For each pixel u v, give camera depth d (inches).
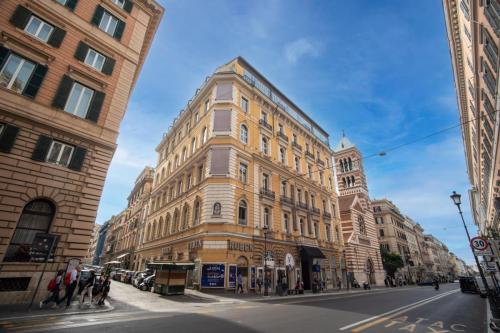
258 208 1063.0
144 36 836.0
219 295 789.9
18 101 540.1
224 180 981.8
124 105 716.0
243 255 924.0
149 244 1491.1
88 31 695.7
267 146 1255.5
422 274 3250.5
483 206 1660.9
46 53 603.2
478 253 450.0
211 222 922.7
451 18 880.3
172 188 1395.2
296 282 1063.6
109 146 647.8
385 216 2829.7
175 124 1557.6
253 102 1258.0
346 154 2327.8
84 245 557.6
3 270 465.1
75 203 566.3
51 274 509.7
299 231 1234.6
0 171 491.8
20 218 509.7
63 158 583.8
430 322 400.8
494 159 776.9
